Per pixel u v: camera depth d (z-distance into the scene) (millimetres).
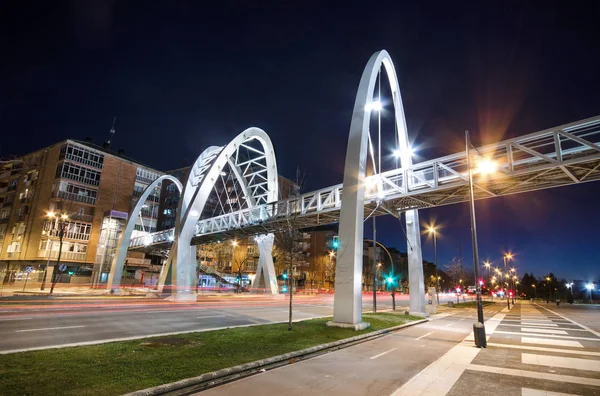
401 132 30016
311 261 89938
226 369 8750
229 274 81000
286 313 25719
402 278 130875
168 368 8516
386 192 24750
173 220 85562
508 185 20469
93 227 61125
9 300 28234
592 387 8352
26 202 60562
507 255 62094
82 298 34125
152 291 44812
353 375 9102
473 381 8773
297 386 7973
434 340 16062
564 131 17438
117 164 66812
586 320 29188
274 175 45656
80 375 7645
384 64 27688
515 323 25641
